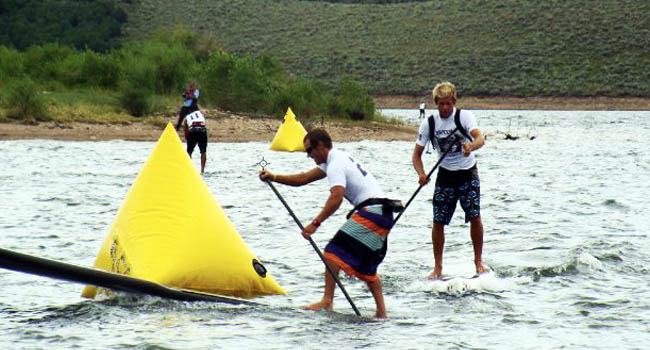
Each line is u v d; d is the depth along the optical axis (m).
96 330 24.47
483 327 25.48
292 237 40.00
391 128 134.88
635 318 26.41
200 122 66.75
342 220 45.19
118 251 29.58
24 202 48.72
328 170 26.58
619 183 64.69
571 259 33.81
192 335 24.16
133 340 23.53
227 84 136.25
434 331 24.98
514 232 41.56
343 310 27.47
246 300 28.36
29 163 70.94
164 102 126.94
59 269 25.53
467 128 31.83
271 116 135.00
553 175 71.00
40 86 134.62
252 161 79.88
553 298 28.92
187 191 30.47
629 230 42.34
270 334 24.44
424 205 51.38
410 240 39.78
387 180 65.69
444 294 29.62
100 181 60.19
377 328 25.28
